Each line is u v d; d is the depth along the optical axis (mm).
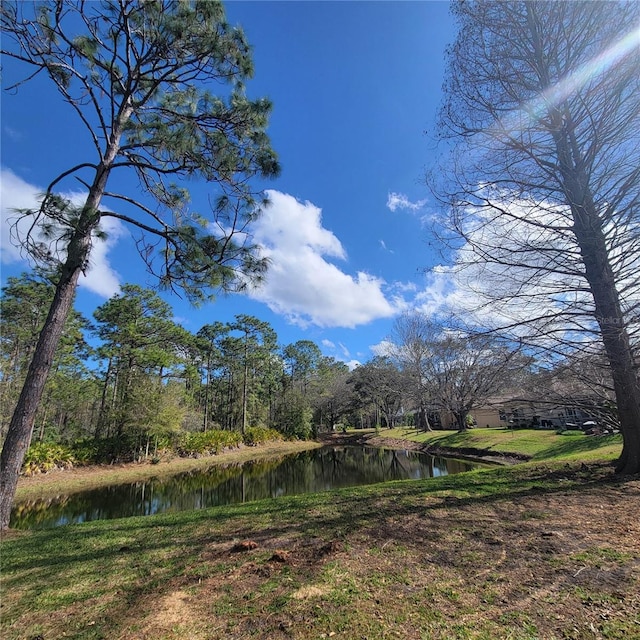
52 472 16094
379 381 35188
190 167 6910
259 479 16844
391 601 2502
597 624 2111
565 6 5684
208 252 6863
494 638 2053
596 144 5707
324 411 49375
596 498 4785
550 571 2789
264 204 7246
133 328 22094
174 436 23156
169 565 3463
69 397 22734
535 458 14688
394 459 22031
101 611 2662
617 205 5621
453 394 20656
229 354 36219
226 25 6512
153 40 6246
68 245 6359
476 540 3549
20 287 17562
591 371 6449
